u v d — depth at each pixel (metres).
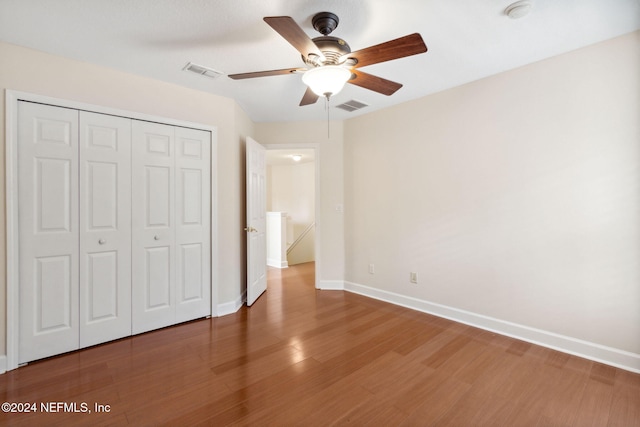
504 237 2.62
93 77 2.39
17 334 2.10
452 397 1.78
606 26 1.95
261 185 3.87
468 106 2.82
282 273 5.12
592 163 2.19
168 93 2.77
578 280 2.26
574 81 2.24
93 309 2.43
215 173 3.08
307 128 4.05
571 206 2.28
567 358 2.23
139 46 2.14
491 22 1.89
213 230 3.08
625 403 1.72
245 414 1.63
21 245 2.12
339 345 2.45
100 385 1.90
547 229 2.39
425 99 3.15
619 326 2.10
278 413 1.64
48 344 2.23
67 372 2.04
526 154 2.48
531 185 2.46
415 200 3.27
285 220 5.62
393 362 2.18
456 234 2.94
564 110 2.29
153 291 2.74
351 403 1.73
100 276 2.46
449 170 2.97
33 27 1.90
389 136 3.50
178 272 2.89
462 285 2.91
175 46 2.14
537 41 2.12
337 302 3.55
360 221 3.86
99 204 2.45
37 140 2.18
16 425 1.54
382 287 3.63
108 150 2.48
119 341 2.52
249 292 3.40
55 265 2.26
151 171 2.71
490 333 2.67
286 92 3.03
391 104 3.42
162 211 2.78
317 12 1.77
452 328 2.78
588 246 2.22
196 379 1.96
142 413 1.64
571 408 1.69
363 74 1.90
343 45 1.73
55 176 2.25
